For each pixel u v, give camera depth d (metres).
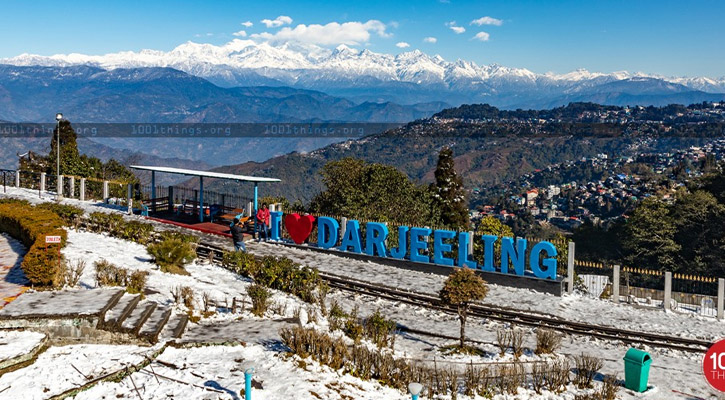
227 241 33.97
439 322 23.00
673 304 28.56
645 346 22.05
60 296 15.18
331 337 17.03
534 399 14.55
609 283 31.62
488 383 15.27
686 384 17.30
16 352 12.21
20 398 10.75
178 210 41.75
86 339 13.73
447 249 30.88
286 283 24.78
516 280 29.30
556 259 29.11
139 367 12.69
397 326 21.91
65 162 54.84
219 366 13.34
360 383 13.64
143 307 15.83
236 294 21.70
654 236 70.50
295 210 46.03
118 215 32.75
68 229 31.36
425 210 48.34
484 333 21.70
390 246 35.88
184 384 12.13
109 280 19.06
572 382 15.95
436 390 14.27
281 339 15.84
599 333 23.17
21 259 22.41
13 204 31.86
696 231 73.56
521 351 18.50
